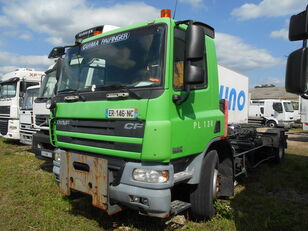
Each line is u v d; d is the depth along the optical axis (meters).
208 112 4.70
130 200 3.72
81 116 4.31
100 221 4.67
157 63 3.73
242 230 4.45
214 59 4.96
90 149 4.21
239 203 5.63
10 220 4.78
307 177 7.68
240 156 6.80
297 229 4.53
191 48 3.57
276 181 7.20
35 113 8.52
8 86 12.48
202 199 4.62
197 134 4.29
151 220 4.68
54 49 5.34
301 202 5.83
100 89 4.16
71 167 4.39
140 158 3.61
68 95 4.66
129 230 4.38
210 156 4.79
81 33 5.27
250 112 26.78
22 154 10.28
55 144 4.97
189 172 4.41
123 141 3.76
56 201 5.49
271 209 5.34
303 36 2.51
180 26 4.00
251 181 7.29
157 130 3.51
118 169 3.88
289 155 11.65
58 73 5.29
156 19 3.99
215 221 4.69
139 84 3.82
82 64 4.75
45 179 6.99
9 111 11.94
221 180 5.47
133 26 4.27
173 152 3.73
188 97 3.96
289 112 25.22
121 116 3.77
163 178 3.61
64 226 4.54
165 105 3.58
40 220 4.75
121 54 4.22
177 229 4.47
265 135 9.31
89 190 4.08
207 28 4.77
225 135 5.24
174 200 4.76
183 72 3.96
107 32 4.61
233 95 8.91
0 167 8.14
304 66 2.48
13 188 6.37
